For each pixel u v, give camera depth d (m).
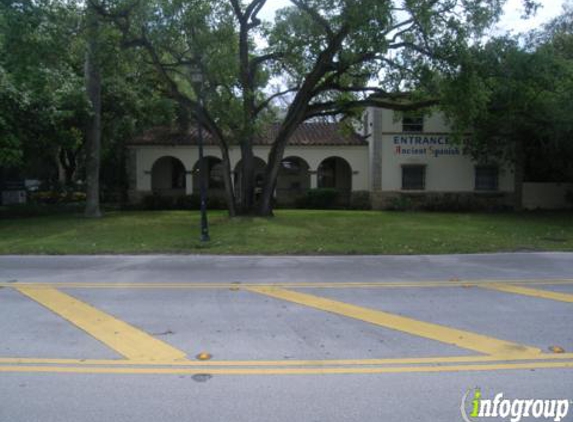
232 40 17.22
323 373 4.41
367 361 4.69
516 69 16.31
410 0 14.07
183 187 28.88
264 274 9.05
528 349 5.02
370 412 3.68
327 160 28.86
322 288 7.84
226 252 11.51
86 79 20.00
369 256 11.16
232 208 19.59
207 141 26.77
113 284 8.16
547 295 7.39
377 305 6.76
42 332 5.59
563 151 23.31
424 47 16.17
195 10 15.09
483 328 5.72
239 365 4.59
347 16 14.21
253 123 17.77
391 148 25.69
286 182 28.75
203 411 3.69
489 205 25.81
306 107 19.05
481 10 15.40
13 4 14.18
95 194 20.47
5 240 13.25
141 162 26.98
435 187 25.86
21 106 17.41
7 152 18.11
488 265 10.05
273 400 3.87
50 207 24.03
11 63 15.46
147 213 22.23
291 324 5.88
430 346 5.11
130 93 22.78
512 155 25.25
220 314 6.31
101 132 23.72
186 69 20.83
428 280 8.50
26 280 8.51
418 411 3.70
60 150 28.95
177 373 4.41
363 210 25.14
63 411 3.69
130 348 5.05
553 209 25.91
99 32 16.39
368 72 18.98
